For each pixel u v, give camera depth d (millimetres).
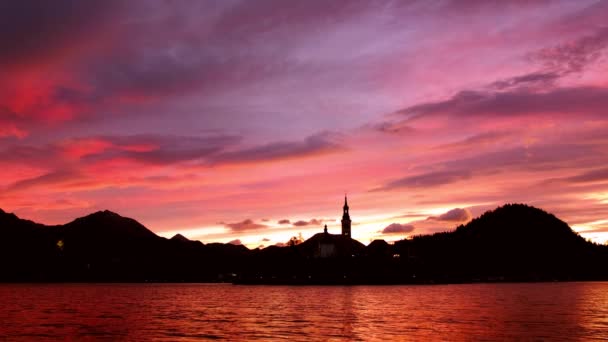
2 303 143500
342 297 170500
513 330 74125
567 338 65938
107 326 82000
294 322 86438
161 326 81688
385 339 65250
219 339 66250
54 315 102688
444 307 119500
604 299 153875
